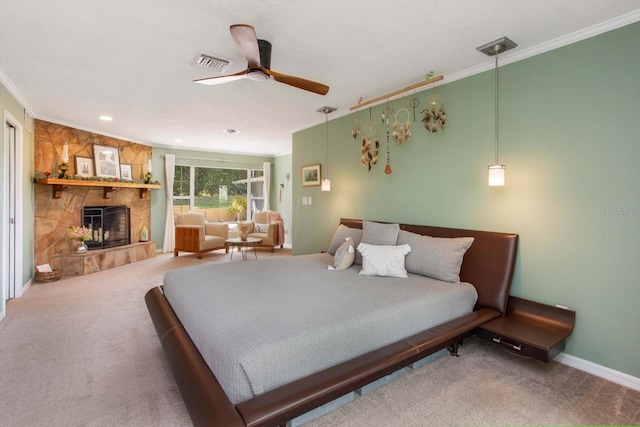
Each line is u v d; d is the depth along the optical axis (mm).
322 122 4676
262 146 7062
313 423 1659
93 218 5441
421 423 1670
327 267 3076
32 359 2312
